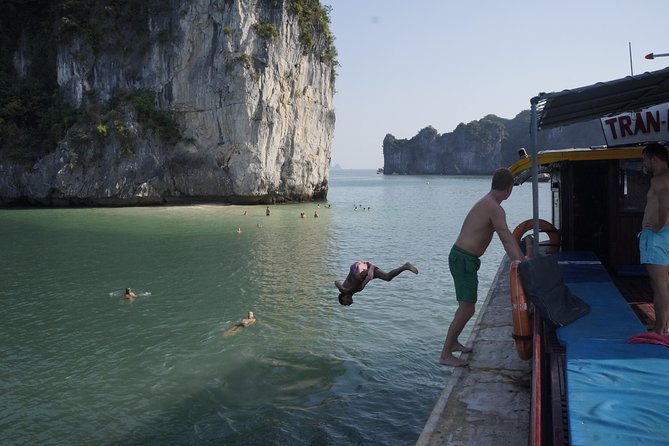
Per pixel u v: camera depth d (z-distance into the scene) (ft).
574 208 31.68
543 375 19.04
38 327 51.42
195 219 152.46
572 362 15.02
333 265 82.53
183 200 208.13
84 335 49.01
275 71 211.20
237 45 200.03
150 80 203.41
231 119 202.39
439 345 45.55
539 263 19.71
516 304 19.06
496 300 31.94
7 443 30.17
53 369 40.83
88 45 201.05
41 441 30.37
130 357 43.24
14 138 196.44
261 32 203.92
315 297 62.34
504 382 20.39
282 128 219.41
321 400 35.24
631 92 23.85
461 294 21.07
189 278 72.90
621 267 29.86
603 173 31.01
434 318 53.36
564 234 32.50
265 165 210.59
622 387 13.39
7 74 212.23
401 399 35.42
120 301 60.95
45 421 32.68
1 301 61.05
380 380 38.40
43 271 77.66
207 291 65.51
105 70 203.51
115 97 201.77
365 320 52.85
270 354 43.52
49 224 138.10
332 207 205.16
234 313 55.72
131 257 89.35
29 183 193.16
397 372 39.86
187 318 54.08
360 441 30.25
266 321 52.75
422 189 389.19
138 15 203.51
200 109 203.62
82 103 202.90
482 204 20.40
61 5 201.05
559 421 14.60
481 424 17.46
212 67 201.36
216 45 200.44
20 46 214.07
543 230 34.30
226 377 38.99
